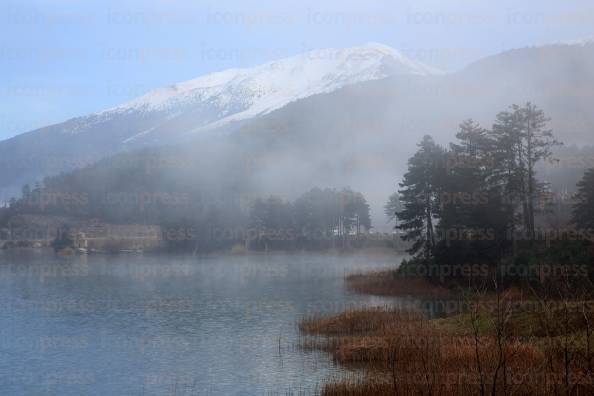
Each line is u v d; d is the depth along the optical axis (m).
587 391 16.94
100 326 45.53
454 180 65.75
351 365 29.66
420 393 19.33
